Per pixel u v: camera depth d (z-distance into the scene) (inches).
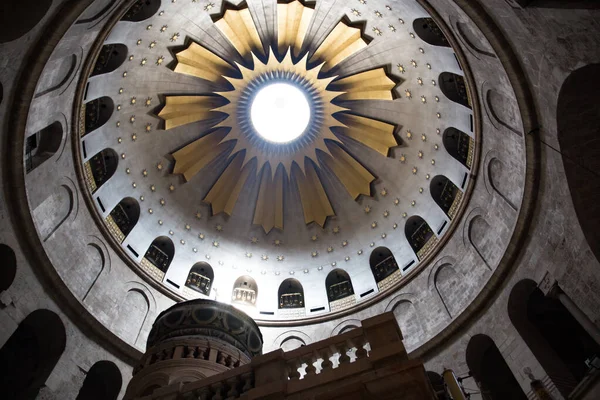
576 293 530.0
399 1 725.9
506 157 666.2
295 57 940.6
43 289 604.7
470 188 761.0
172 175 952.3
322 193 1043.3
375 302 877.8
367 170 1006.4
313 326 890.1
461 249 778.8
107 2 572.4
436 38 743.7
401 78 882.1
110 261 764.0
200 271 940.0
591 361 441.1
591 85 484.7
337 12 848.3
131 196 869.8
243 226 1017.5
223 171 1021.8
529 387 577.0
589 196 512.7
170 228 922.7
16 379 605.6
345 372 311.3
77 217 713.6
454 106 795.4
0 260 571.5
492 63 600.7
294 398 308.5
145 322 765.9
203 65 901.2
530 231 612.1
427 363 709.3
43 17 490.6
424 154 905.5
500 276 656.4
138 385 413.1
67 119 661.3
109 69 744.3
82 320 646.5
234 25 866.1
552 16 453.4
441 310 772.0
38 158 633.6
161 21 770.8
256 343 504.4
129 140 863.1
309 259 1007.6
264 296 952.9
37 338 618.2
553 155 541.3
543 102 528.1
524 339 606.9
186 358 432.5
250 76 954.7
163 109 898.7
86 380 671.1
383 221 975.0
